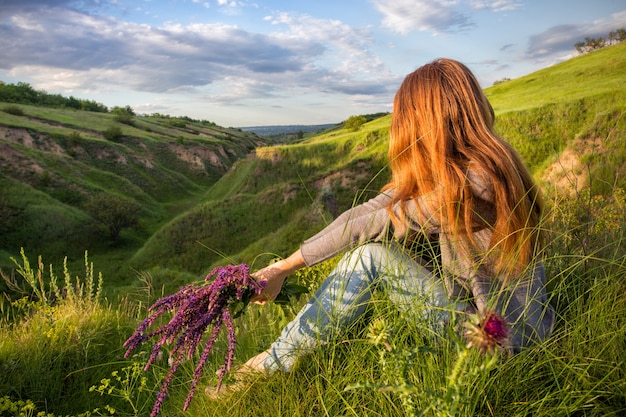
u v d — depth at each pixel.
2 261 41.72
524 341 1.44
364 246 1.63
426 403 1.11
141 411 2.10
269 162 64.81
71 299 3.22
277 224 45.50
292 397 1.54
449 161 1.46
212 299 1.47
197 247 45.47
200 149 108.81
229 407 1.62
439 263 1.62
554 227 2.18
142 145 100.00
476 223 1.46
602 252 2.00
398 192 1.57
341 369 1.52
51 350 2.56
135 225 58.41
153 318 1.50
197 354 2.22
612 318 1.50
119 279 43.34
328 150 59.78
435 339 1.41
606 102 34.25
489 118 1.58
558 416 1.17
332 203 29.20
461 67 1.58
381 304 1.59
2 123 77.00
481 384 1.21
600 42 84.81
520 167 1.50
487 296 1.42
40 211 50.56
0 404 1.89
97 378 2.46
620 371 1.29
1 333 2.92
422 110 1.55
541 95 51.44
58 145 79.44
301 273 3.09
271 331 2.25
